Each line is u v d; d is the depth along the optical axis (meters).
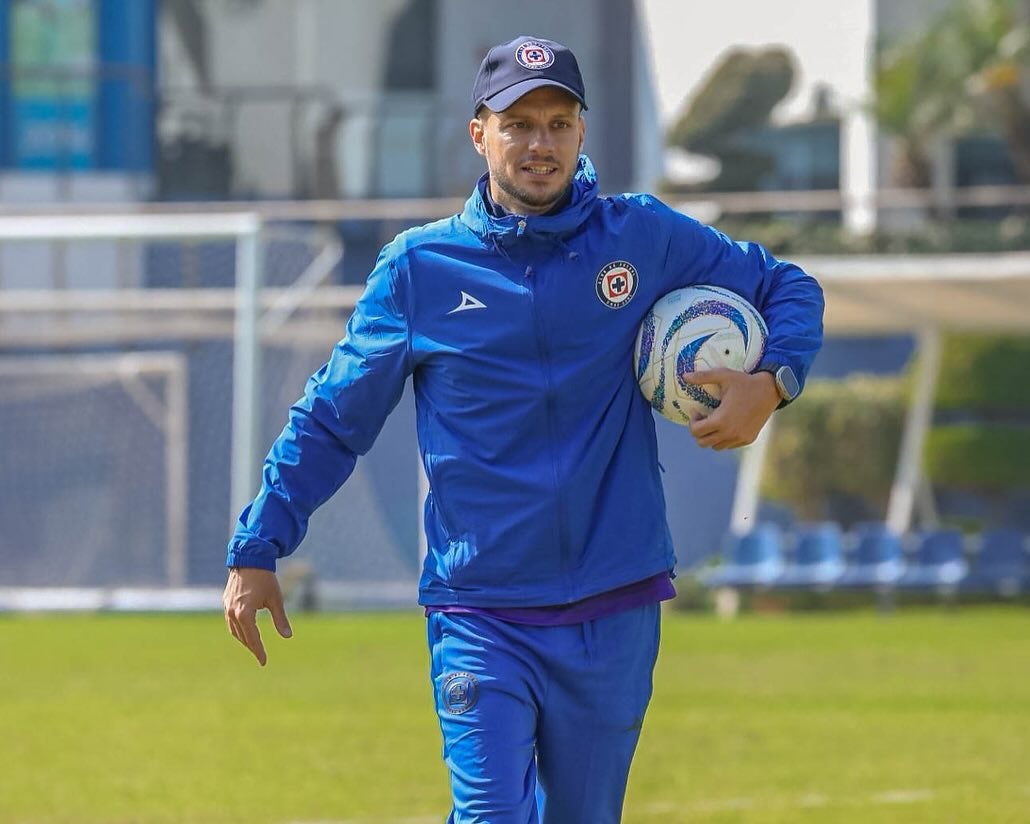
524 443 16.09
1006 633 69.31
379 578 86.44
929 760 34.31
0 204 111.75
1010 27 138.00
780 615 85.94
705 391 16.27
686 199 105.31
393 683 48.91
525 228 15.87
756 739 37.34
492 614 16.03
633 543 16.19
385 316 16.33
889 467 123.12
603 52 135.88
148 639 63.41
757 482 96.12
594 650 16.02
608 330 16.16
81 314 90.38
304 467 16.33
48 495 87.19
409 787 31.12
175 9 121.81
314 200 112.81
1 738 37.94
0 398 87.25
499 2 129.75
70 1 115.50
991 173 138.25
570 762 16.30
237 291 85.12
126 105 112.81
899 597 94.06
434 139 112.19
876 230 108.06
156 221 67.75
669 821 27.38
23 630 68.25
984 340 126.00
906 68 137.00
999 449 123.44
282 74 124.38
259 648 16.19
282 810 28.86
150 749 36.16
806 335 16.55
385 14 126.00
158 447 87.56
